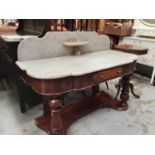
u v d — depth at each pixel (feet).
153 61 9.19
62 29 6.59
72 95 7.84
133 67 5.64
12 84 7.09
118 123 5.82
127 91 6.30
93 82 4.30
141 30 10.19
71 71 3.78
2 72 8.39
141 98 7.66
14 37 4.91
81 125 5.67
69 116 5.77
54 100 4.07
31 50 4.49
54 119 4.35
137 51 7.43
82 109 6.20
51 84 3.63
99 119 6.03
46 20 5.17
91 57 5.18
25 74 4.41
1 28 7.46
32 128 5.40
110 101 6.85
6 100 7.12
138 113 6.45
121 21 11.28
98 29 10.14
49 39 4.74
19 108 6.53
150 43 9.12
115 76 4.91
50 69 3.85
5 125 5.51
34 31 5.94
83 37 5.51
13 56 5.36
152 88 8.82
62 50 5.13
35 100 6.64
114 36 10.71
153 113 6.48
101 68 4.19
